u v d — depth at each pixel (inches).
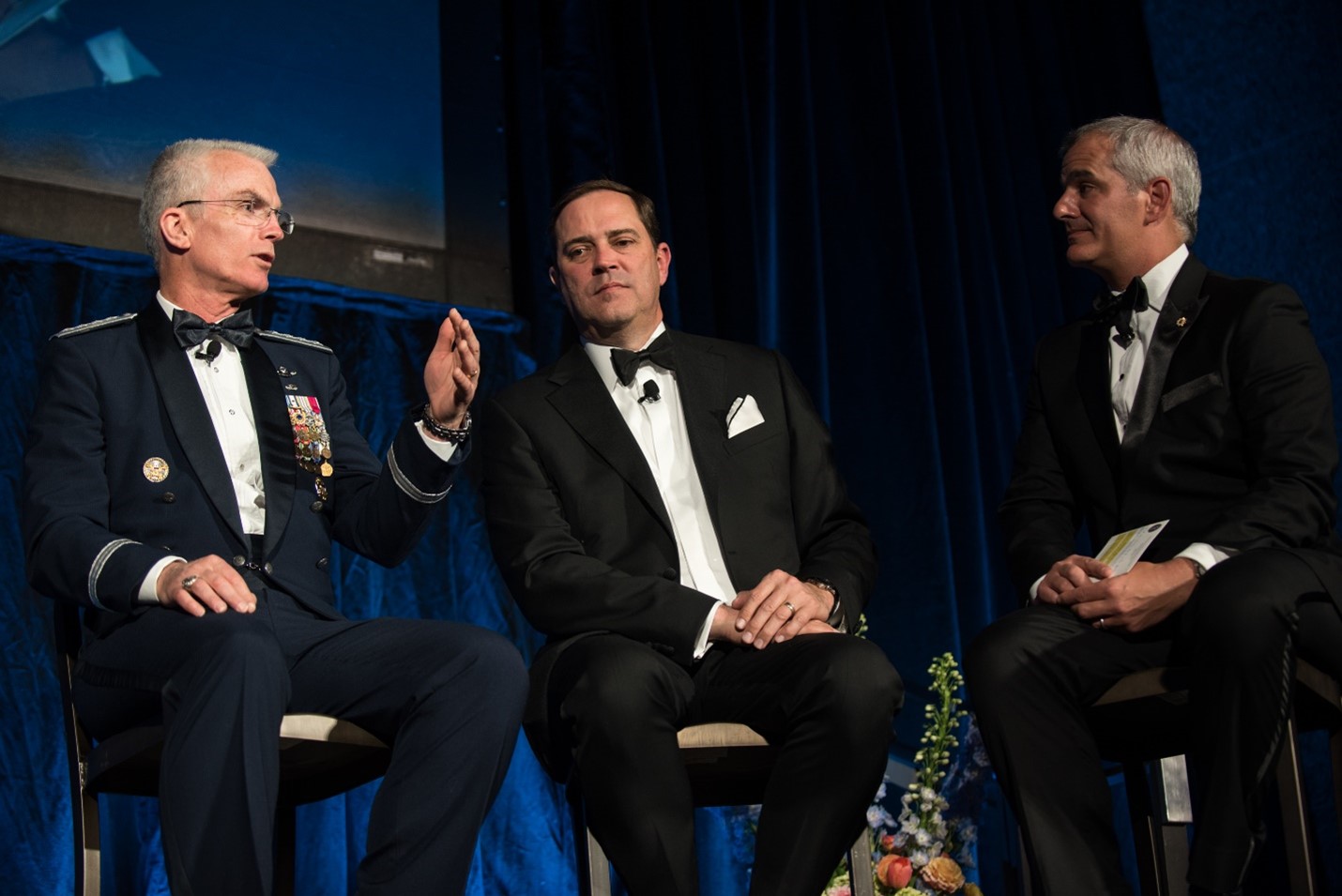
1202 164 190.9
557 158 174.6
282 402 106.5
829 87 190.7
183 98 156.3
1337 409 174.9
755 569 108.2
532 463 110.2
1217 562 97.4
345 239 162.9
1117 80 196.7
